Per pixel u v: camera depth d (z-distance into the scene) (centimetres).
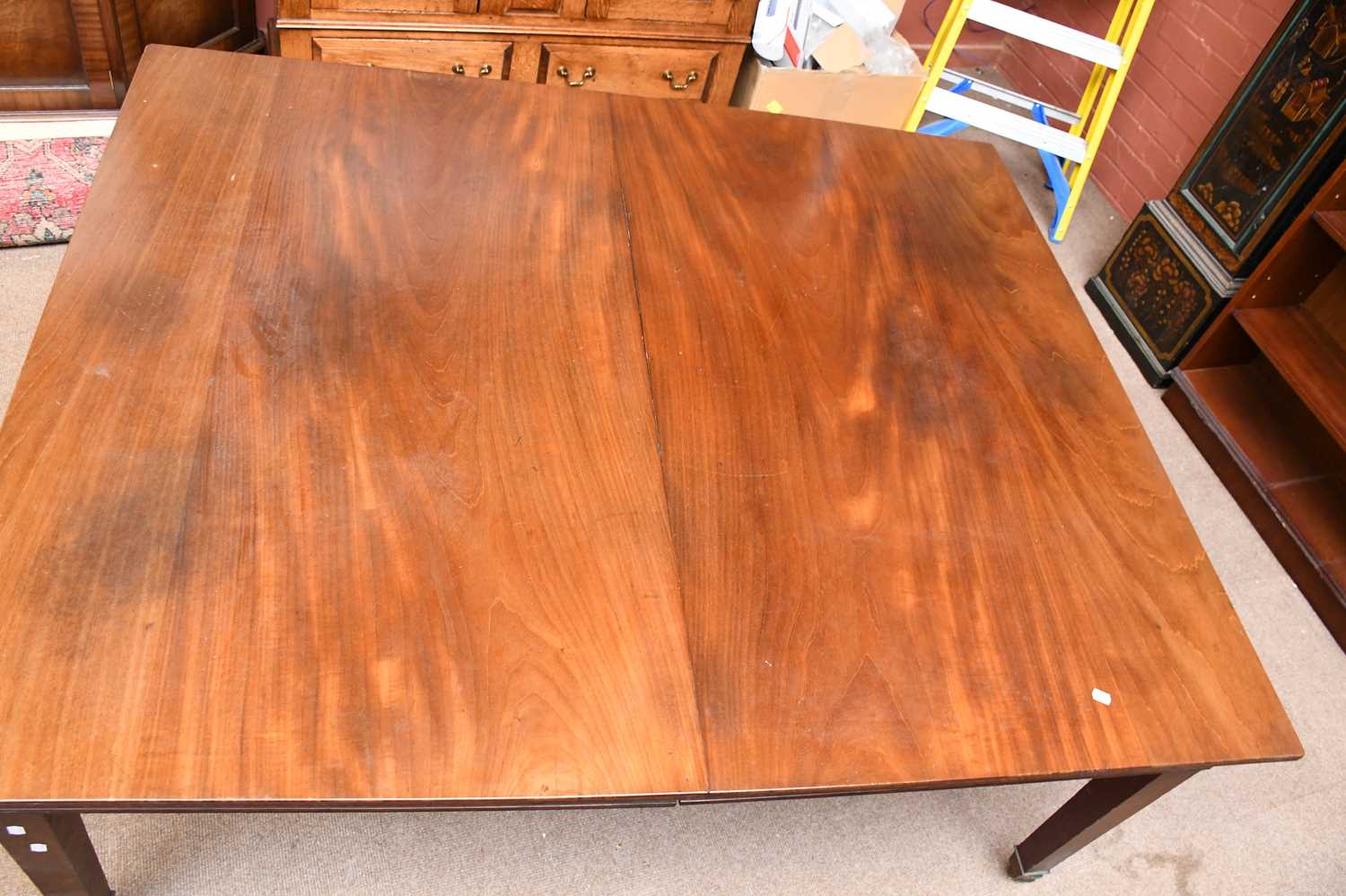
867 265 169
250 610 106
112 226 138
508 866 153
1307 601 223
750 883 158
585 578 117
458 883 150
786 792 106
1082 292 289
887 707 114
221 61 169
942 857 167
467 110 173
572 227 158
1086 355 165
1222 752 120
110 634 102
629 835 159
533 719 104
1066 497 142
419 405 129
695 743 106
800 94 275
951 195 189
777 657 115
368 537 115
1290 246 229
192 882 143
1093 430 153
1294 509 231
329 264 142
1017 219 188
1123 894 169
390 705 102
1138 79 316
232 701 100
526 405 132
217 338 129
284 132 159
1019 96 300
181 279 135
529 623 111
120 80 240
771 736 108
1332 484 238
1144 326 269
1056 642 125
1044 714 118
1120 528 141
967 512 136
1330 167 223
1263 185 236
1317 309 242
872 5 284
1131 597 133
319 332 133
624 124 181
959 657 120
